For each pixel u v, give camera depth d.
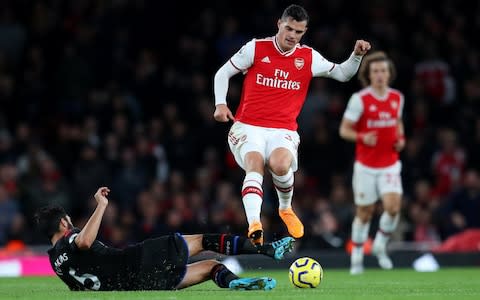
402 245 57.28
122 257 29.22
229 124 64.00
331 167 63.06
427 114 67.50
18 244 54.00
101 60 65.62
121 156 59.75
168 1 69.94
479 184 60.22
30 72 65.75
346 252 54.38
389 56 69.44
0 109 64.19
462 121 66.62
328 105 66.06
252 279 29.33
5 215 56.34
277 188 33.03
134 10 69.19
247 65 32.78
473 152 65.00
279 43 32.62
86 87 64.81
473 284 36.31
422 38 71.38
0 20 68.50
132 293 28.27
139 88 65.56
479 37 73.50
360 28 70.62
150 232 54.28
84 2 68.19
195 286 32.88
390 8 72.81
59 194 57.69
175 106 65.19
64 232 29.92
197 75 66.88
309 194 59.56
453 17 73.62
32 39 67.44
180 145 62.50
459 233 58.19
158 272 29.09
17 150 60.62
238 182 61.06
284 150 32.03
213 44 68.44
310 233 55.22
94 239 29.22
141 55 67.31
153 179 59.84
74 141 61.72
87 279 29.25
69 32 67.31
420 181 60.62
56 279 42.75
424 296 28.58
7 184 57.38
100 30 66.50
